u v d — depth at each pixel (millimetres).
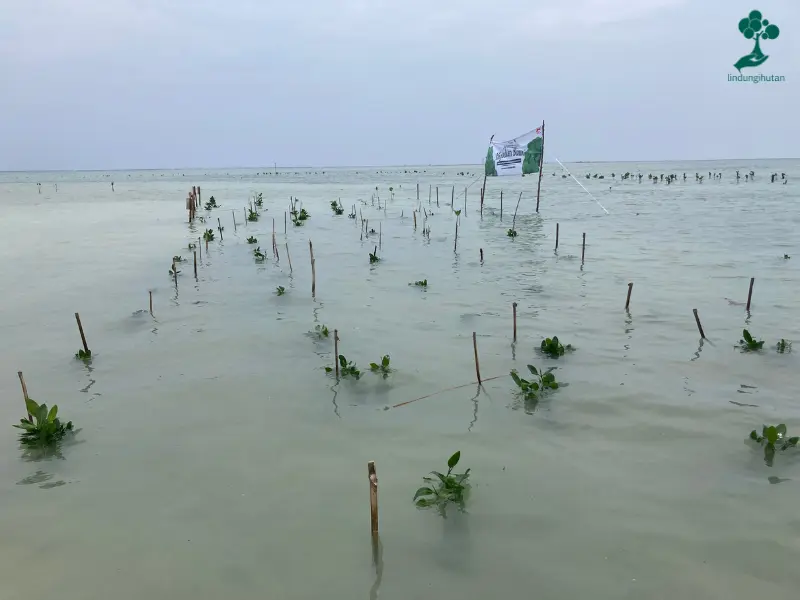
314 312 11789
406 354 9367
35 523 5297
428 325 10836
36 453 6516
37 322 11336
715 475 5859
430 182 60625
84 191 51938
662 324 10656
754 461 6078
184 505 5543
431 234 21875
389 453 6434
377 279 14625
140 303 12625
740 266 15336
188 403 7711
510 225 24172
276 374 8648
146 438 6816
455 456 5609
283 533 5133
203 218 27812
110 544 5016
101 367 9000
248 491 5750
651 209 29078
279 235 22000
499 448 6488
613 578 4527
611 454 6312
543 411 7352
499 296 12781
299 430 6965
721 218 24891
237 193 46250
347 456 6383
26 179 96000
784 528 5039
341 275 15125
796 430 6703
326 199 38344
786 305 11648
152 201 39000
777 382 8039
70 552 4918
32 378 8609
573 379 8281
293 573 4648
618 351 9344
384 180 68188
